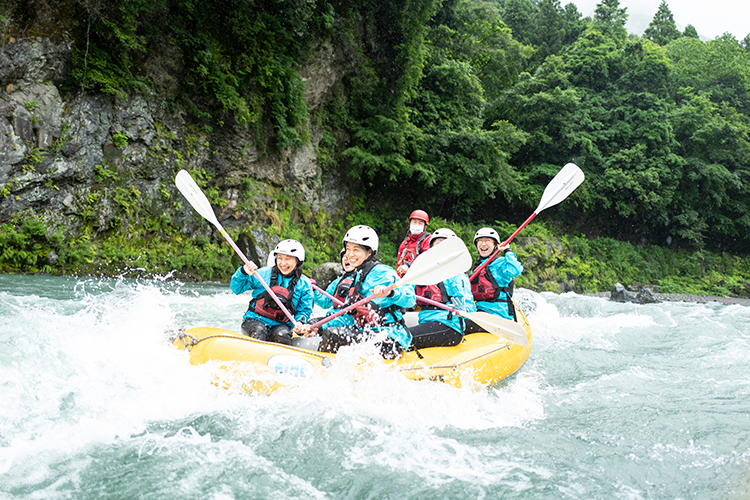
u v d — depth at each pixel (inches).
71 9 371.9
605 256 881.5
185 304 274.7
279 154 544.4
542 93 856.3
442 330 146.4
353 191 683.4
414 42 653.3
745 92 1193.4
